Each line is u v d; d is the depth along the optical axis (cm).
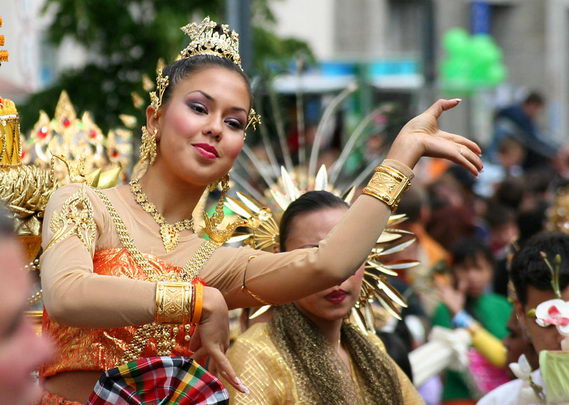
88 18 2059
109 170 767
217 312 563
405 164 591
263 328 772
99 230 607
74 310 552
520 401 798
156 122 632
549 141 3288
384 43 4188
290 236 768
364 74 3122
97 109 2020
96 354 600
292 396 740
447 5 4578
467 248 1363
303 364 750
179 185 630
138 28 2070
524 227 1753
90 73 2050
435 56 3434
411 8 4334
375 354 798
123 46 2069
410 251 1328
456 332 1250
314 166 1048
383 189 586
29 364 340
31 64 2169
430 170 2723
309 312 772
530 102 3172
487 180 2848
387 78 3338
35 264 696
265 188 1074
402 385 825
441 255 1616
